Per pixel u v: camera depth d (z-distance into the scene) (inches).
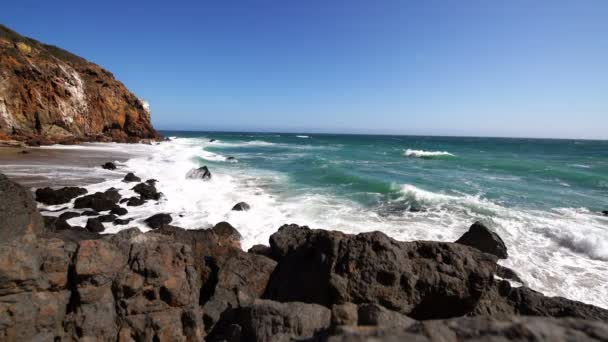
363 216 485.7
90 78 1935.3
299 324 159.3
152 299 174.2
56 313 158.2
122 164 863.7
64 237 241.0
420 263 205.9
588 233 407.5
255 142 2915.8
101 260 173.2
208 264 250.2
